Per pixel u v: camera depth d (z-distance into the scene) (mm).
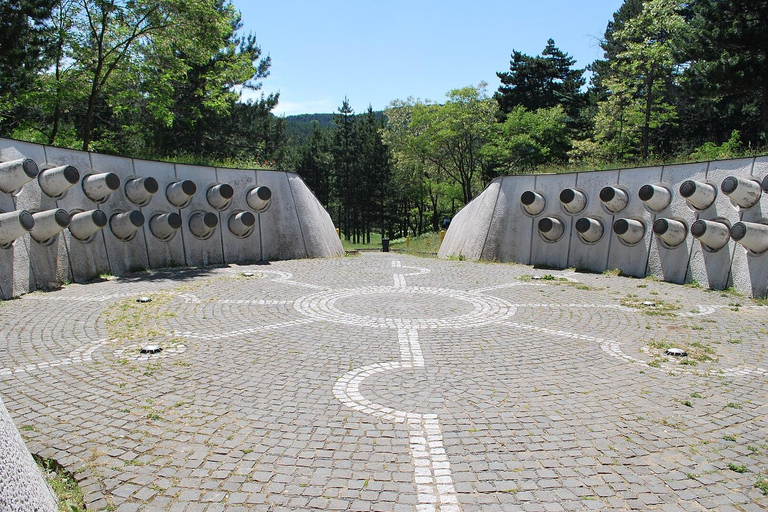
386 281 16125
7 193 13258
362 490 4570
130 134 30125
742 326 10641
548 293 14258
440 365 8086
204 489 4555
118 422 5879
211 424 5855
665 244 16500
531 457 5180
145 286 14523
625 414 6246
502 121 50625
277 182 22172
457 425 5902
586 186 19109
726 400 6727
